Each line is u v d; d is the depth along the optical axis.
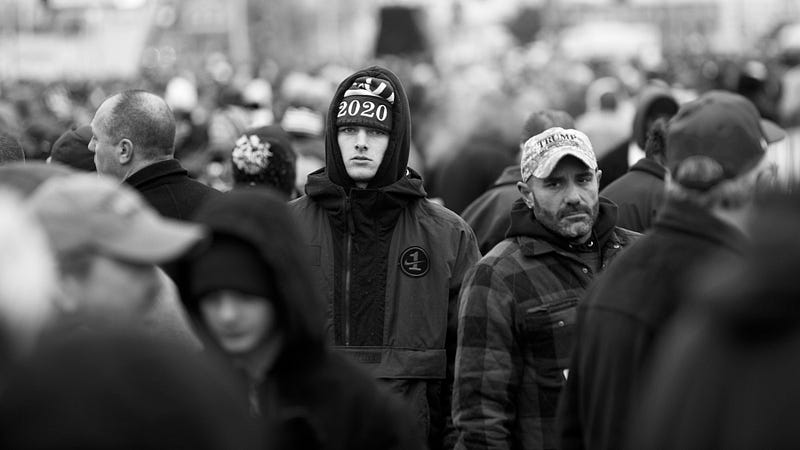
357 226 9.73
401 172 10.05
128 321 5.67
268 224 6.07
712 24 130.88
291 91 26.02
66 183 6.13
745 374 4.89
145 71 60.34
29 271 4.76
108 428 4.55
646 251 6.67
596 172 8.77
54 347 4.71
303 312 6.08
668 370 5.23
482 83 22.30
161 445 4.61
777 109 27.83
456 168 16.58
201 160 20.84
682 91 32.78
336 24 108.25
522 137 12.41
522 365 8.50
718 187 6.59
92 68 65.38
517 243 8.73
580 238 8.73
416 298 9.59
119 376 4.65
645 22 134.62
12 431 4.55
